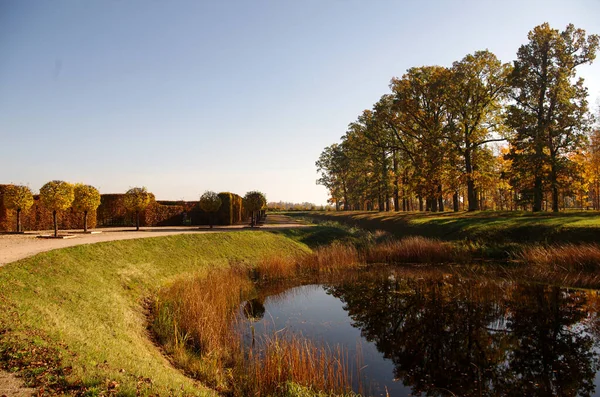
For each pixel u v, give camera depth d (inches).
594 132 1178.0
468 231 853.2
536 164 991.0
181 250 589.3
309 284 598.2
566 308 442.9
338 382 259.6
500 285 556.4
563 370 288.8
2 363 166.6
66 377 162.9
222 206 1175.6
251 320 406.6
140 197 839.7
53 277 313.6
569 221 735.7
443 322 404.8
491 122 1167.0
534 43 1029.8
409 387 259.9
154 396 168.2
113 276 394.6
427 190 1198.9
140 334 286.5
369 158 1728.6
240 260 648.4
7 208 689.6
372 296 521.7
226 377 248.5
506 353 321.7
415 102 1226.6
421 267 716.0
